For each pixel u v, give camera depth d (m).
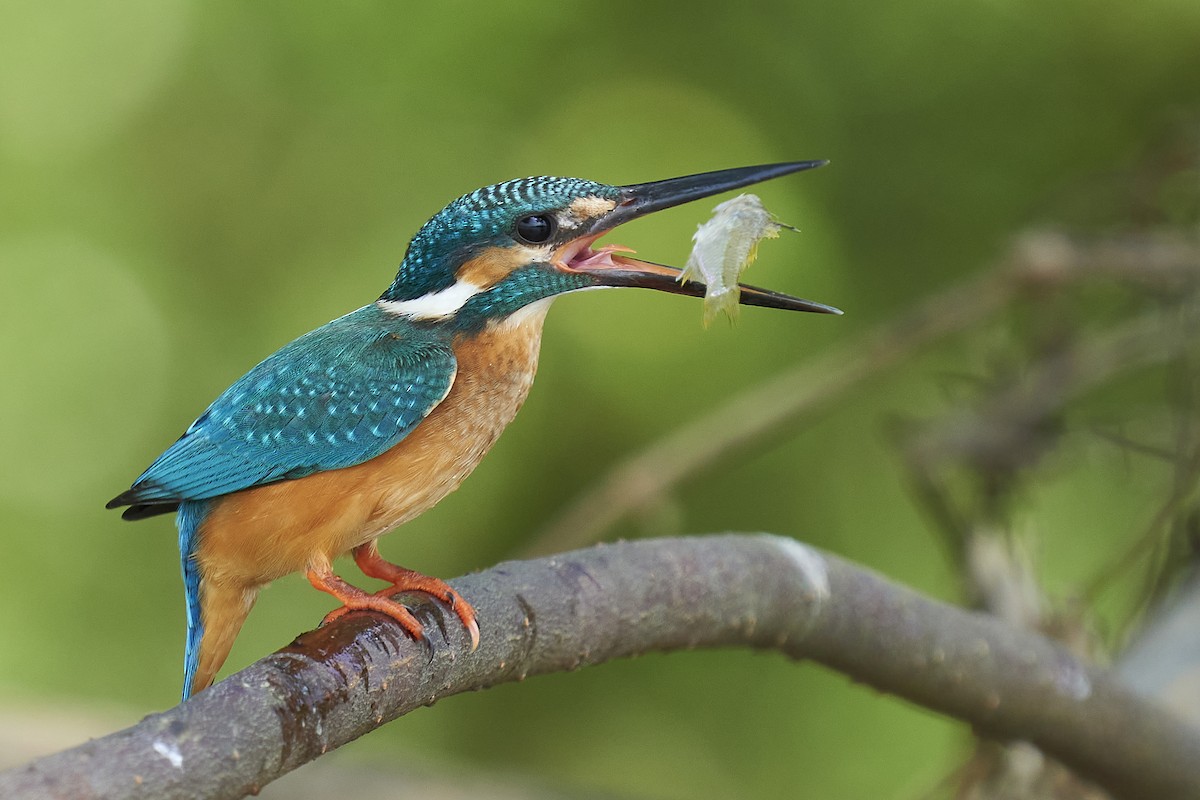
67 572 11.92
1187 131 8.83
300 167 12.54
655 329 11.53
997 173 11.53
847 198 11.65
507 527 11.57
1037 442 8.03
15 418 12.13
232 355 12.21
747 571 5.23
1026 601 7.31
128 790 3.53
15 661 11.43
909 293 11.36
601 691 11.77
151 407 12.29
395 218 12.23
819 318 11.37
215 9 12.93
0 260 12.45
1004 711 5.73
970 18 11.84
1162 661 6.82
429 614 4.49
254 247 12.48
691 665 11.68
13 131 12.82
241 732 3.80
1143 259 8.23
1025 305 8.81
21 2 13.09
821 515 11.45
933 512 7.98
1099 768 6.01
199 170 12.67
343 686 4.13
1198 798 6.06
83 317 12.41
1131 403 10.70
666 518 8.98
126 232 12.58
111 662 11.62
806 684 11.62
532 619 4.73
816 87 11.98
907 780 11.08
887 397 11.45
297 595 11.80
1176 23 11.41
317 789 7.07
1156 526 7.08
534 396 11.56
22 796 3.38
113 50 12.98
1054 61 11.62
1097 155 11.36
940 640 5.57
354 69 12.57
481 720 11.71
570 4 12.26
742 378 11.38
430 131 12.38
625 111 12.15
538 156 12.13
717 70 12.16
